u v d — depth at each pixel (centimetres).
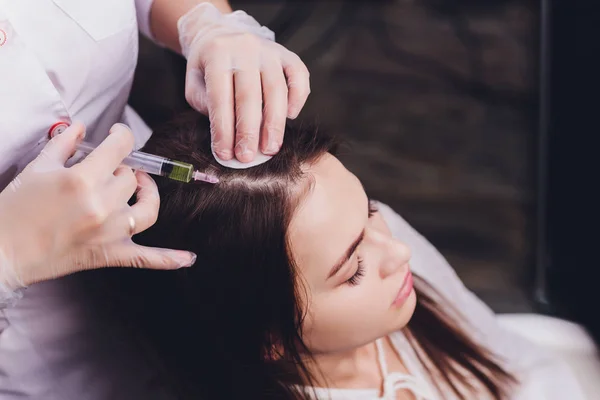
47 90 86
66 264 78
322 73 239
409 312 96
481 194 209
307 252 86
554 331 134
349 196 89
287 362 96
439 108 230
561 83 163
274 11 248
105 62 96
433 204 207
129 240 78
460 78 238
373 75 239
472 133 224
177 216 87
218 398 99
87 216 74
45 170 76
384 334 95
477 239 200
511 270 192
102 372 103
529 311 181
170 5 110
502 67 240
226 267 88
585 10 154
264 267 87
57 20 89
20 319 101
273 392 97
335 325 91
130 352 102
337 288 89
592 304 165
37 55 88
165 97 188
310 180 87
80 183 74
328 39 246
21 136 86
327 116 228
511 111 229
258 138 86
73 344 103
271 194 85
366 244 92
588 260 166
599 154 160
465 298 128
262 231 85
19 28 87
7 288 78
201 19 104
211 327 94
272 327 92
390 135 224
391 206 207
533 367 120
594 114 159
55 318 102
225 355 96
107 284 99
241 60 90
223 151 85
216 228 86
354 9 254
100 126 103
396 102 232
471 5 258
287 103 88
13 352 102
